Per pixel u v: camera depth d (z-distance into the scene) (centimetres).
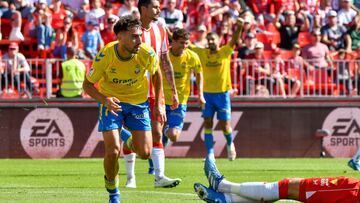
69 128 4400
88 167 3775
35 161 4184
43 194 2575
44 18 5041
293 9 5450
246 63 4591
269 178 3212
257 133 4544
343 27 5269
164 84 3309
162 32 2717
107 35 5056
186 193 2612
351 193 1808
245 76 4581
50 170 3606
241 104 4528
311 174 3406
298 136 4569
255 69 4591
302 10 5394
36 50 5069
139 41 2091
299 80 4625
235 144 4528
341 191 1816
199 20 5234
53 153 4394
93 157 4422
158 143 2714
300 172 3503
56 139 4394
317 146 4588
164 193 2603
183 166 3841
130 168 2856
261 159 4403
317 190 1836
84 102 4403
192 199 2409
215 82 3941
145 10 2664
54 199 2414
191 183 2998
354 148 4609
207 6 5300
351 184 1814
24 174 3403
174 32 3375
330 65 4650
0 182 3045
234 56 4828
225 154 4516
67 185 2941
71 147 4406
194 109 4481
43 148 4384
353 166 3378
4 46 5050
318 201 1839
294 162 4156
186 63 3372
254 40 4912
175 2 5141
